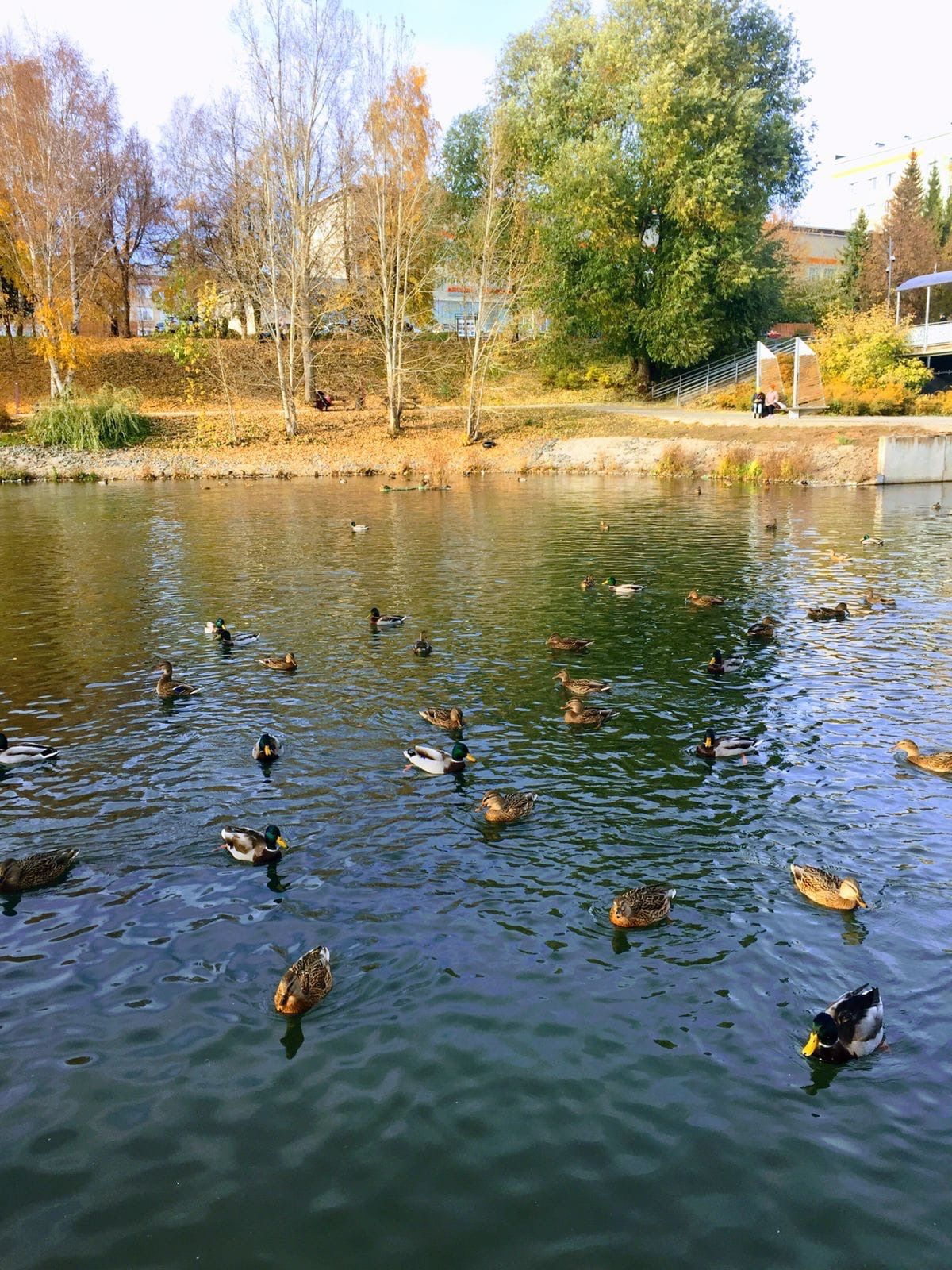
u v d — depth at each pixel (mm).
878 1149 6852
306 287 63781
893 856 10875
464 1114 7203
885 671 17578
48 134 58719
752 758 13602
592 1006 8375
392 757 13773
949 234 96062
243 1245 6160
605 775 13094
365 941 9359
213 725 15180
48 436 57344
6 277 73250
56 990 8680
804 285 95812
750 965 8930
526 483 50312
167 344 74750
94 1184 6621
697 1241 6164
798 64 66625
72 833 11594
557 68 69312
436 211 62969
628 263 63219
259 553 30844
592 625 21125
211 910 9922
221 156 70250
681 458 52469
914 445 46438
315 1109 7266
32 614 22984
